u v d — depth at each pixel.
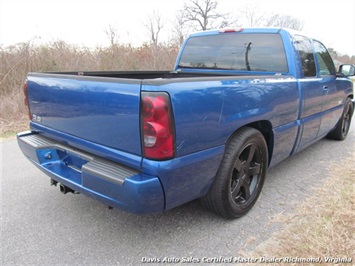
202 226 2.73
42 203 3.16
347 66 4.65
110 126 2.15
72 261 2.29
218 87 2.28
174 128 1.98
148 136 1.94
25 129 6.39
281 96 3.02
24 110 7.48
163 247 2.45
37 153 2.73
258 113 2.71
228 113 2.39
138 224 2.78
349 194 3.26
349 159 4.48
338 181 3.64
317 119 3.99
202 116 2.16
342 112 5.19
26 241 2.53
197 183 2.31
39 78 2.79
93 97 2.21
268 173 3.95
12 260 2.29
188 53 4.40
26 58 8.82
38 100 2.85
